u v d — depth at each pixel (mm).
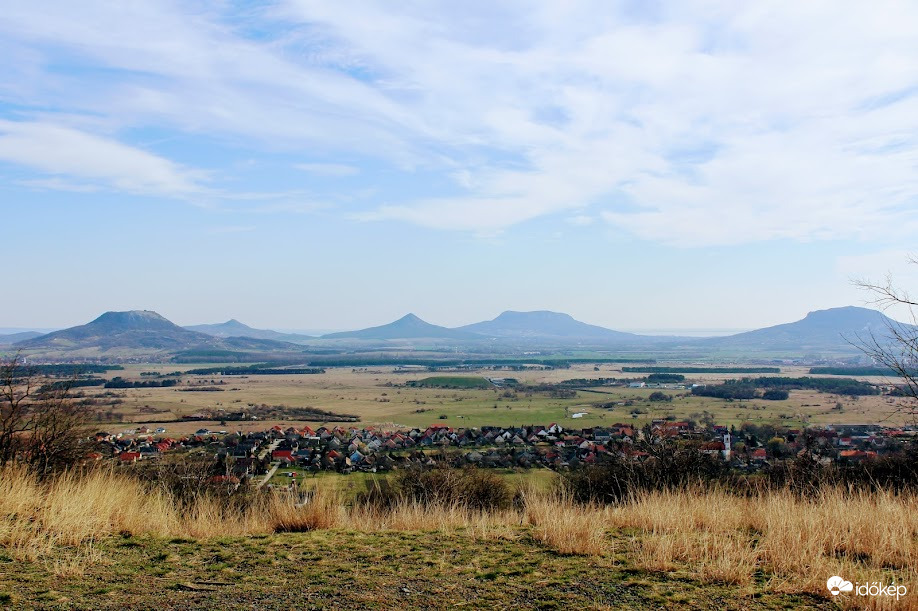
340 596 6184
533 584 6629
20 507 8812
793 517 8992
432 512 10617
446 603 6016
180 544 8258
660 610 5910
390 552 7898
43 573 6723
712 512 10008
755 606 6066
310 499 10484
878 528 8383
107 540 8305
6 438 14148
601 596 6273
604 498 17359
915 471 15234
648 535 8906
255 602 5977
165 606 5824
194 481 14797
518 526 9750
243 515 10891
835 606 6117
